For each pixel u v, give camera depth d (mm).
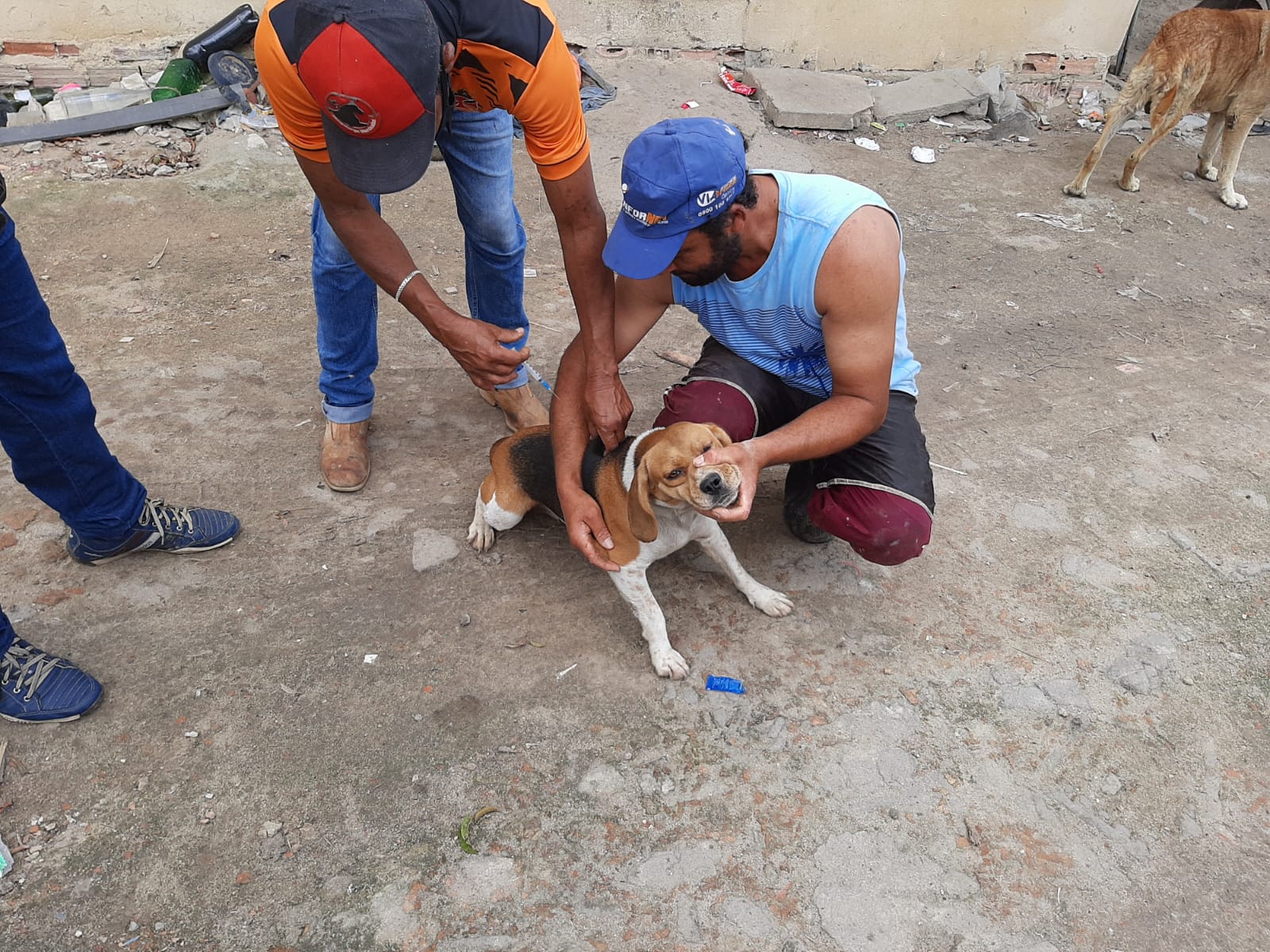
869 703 2533
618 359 2727
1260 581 3002
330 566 2936
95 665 2557
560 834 2193
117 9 6324
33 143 5770
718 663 2637
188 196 5422
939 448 3617
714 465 2184
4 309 2166
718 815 2244
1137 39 8102
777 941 1995
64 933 1978
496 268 3133
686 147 2014
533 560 2998
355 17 1712
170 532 2861
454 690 2537
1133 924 2047
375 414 3678
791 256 2322
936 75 7531
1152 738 2465
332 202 2367
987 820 2248
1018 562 3047
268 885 2074
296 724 2428
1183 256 5480
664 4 7215
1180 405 3971
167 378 3801
